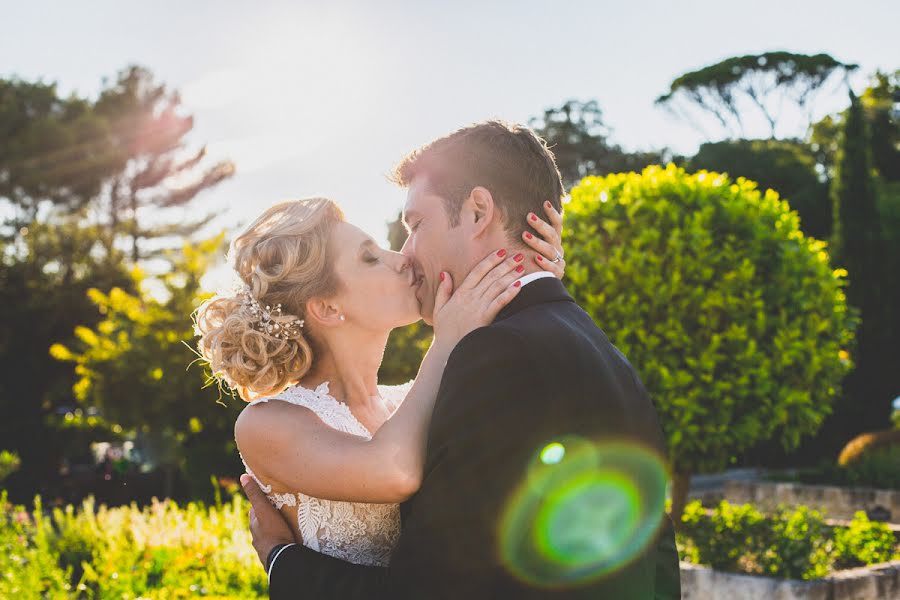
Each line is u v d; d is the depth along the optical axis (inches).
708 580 229.5
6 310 897.5
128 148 1541.6
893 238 848.3
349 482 80.9
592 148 1419.8
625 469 78.3
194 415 517.0
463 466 72.8
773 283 275.3
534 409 73.2
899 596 235.9
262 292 91.9
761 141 1245.7
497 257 83.8
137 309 557.0
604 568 76.6
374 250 93.7
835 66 1628.9
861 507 427.5
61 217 1488.7
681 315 264.1
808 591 214.4
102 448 920.9
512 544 72.5
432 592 72.2
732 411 266.2
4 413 859.4
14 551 257.1
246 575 236.2
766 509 310.7
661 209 272.2
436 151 88.0
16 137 1497.3
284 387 94.9
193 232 1552.7
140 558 259.8
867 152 791.1
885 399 759.7
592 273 275.4
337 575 80.7
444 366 83.7
